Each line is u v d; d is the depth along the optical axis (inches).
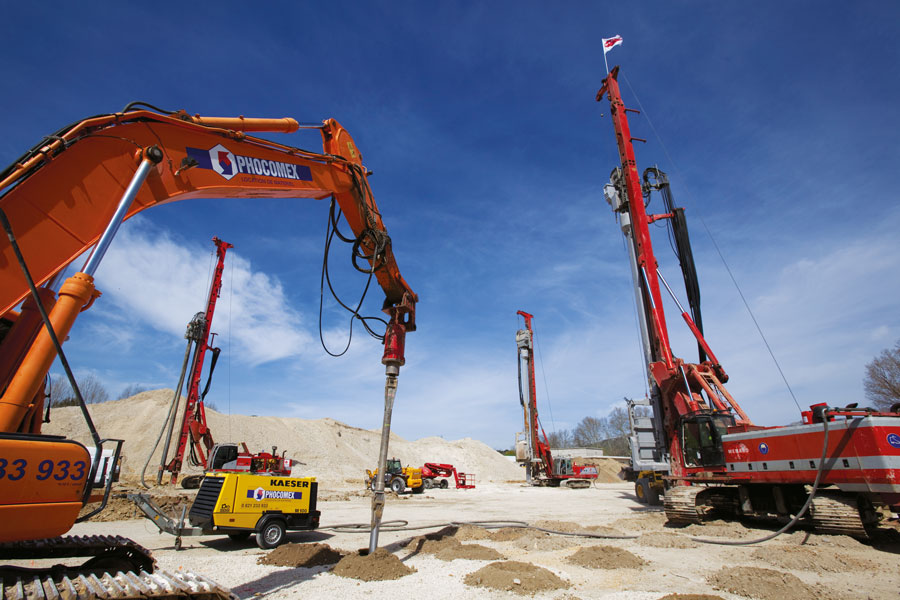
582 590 276.8
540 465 1603.1
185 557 375.9
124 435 1493.6
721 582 281.9
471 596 266.4
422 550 390.9
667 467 727.1
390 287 386.0
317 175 302.5
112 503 644.1
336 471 1835.6
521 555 379.2
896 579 291.7
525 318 1674.5
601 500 986.7
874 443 373.4
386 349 370.0
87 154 186.4
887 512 569.9
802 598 253.0
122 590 176.9
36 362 161.8
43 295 171.2
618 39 880.3
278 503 429.7
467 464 2482.8
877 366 1855.3
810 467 422.9
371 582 295.3
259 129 264.5
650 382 751.1
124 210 185.6
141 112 208.5
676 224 796.0
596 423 4281.5
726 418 579.8
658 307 693.9
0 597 167.8
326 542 443.5
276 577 307.6
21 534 155.3
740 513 528.4
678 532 489.4
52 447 165.8
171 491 887.1
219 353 1135.6
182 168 219.9
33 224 169.5
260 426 1925.4
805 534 422.0
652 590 276.2
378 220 357.7
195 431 1066.7
